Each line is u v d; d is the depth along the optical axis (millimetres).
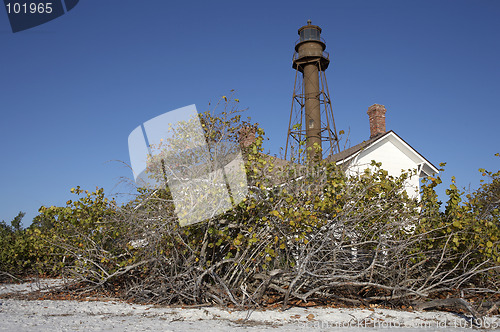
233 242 7504
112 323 5973
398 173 19250
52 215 10398
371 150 18859
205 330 5477
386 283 8414
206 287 8031
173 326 5773
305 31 26250
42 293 9742
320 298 8047
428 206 9297
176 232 7723
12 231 19703
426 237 8672
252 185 7738
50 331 5262
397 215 8859
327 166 8258
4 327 5496
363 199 8727
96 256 9648
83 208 10102
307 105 24609
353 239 8453
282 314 6777
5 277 13883
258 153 7875
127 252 9227
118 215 8625
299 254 8039
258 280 8305
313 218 7461
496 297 8328
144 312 7109
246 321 6219
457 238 7930
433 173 20422
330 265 8008
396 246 8047
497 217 9141
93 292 9805
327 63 26031
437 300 7242
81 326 5676
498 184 9477
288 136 24328
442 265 8758
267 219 7676
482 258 8312
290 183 7812
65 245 10648
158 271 8422
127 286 9375
